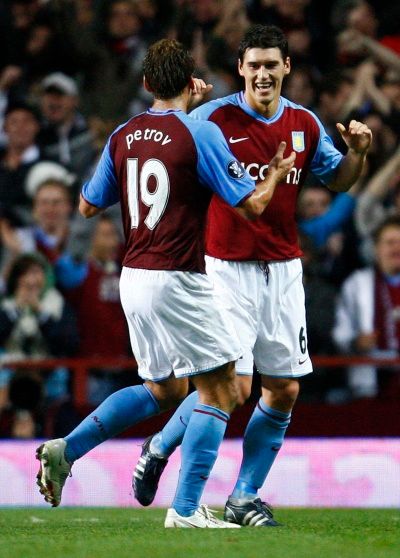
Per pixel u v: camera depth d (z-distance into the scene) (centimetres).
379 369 3569
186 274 1805
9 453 3092
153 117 1852
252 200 1783
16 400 3297
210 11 4544
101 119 4403
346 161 2059
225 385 1858
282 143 1808
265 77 2000
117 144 1880
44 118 4284
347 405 3344
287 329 2066
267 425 2075
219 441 1866
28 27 4550
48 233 3888
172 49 1864
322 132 2102
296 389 2084
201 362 1823
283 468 3097
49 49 4516
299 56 4641
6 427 3319
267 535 1755
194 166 1803
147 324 1839
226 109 2064
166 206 1805
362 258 4012
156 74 1855
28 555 1529
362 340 3606
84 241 3816
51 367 3344
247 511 2052
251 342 2048
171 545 1603
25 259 3575
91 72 4503
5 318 3556
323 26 4762
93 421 1939
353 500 3078
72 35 4519
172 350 1830
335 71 4412
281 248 2058
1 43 4553
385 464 3091
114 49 4550
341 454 3100
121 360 3362
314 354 3584
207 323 1817
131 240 1852
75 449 1933
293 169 2053
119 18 4538
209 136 1803
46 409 3312
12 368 3325
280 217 2050
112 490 3080
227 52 4484
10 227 3997
